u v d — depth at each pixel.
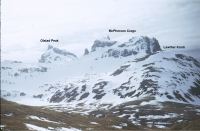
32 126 114.50
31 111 146.25
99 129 151.00
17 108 145.00
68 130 125.00
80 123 157.50
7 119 118.38
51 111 176.12
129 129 188.38
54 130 116.88
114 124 186.00
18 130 105.31
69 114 182.38
